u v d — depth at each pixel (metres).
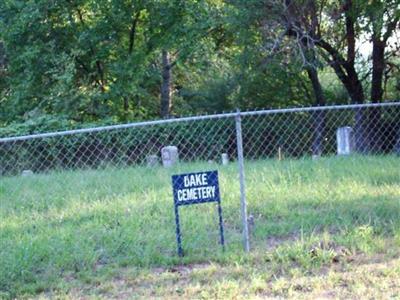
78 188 8.87
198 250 6.06
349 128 13.56
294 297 4.75
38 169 13.36
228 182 8.55
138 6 20.00
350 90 19.12
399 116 15.45
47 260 5.84
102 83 21.31
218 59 22.05
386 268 5.33
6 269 5.54
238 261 5.66
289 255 5.72
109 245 6.25
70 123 17.19
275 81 19.98
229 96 21.55
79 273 5.52
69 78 18.97
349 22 17.81
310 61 17.17
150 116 22.86
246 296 4.80
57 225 7.11
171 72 23.41
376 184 8.52
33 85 19.83
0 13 19.77
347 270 5.36
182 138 15.49
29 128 16.22
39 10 19.28
